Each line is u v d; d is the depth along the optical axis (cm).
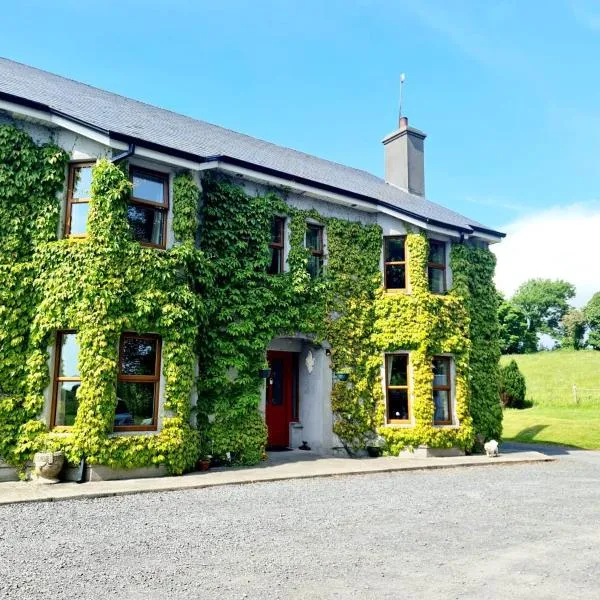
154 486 842
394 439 1309
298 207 1319
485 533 607
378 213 1459
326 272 1341
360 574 458
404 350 1362
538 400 3019
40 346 934
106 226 957
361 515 687
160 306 988
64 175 1001
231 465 1099
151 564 477
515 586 434
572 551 540
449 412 1384
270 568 471
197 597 400
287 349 1338
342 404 1303
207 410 1093
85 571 455
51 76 1395
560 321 7125
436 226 1416
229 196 1184
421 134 1895
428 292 1392
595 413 2447
